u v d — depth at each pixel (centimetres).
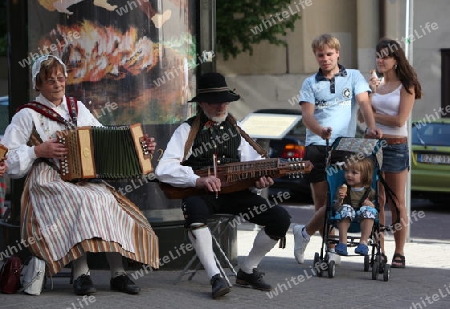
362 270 1146
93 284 983
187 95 1164
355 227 1112
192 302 921
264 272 1105
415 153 2027
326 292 991
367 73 2900
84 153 935
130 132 949
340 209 1079
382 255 1098
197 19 1168
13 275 950
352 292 995
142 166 950
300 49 2966
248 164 962
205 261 950
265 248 989
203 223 951
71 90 1134
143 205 1128
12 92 1153
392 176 1191
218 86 973
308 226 1176
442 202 2197
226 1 2695
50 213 930
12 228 1128
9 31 1151
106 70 1132
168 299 934
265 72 3019
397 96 1197
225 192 970
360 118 1240
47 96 964
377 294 988
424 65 2922
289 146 2083
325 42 1148
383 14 2866
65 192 927
